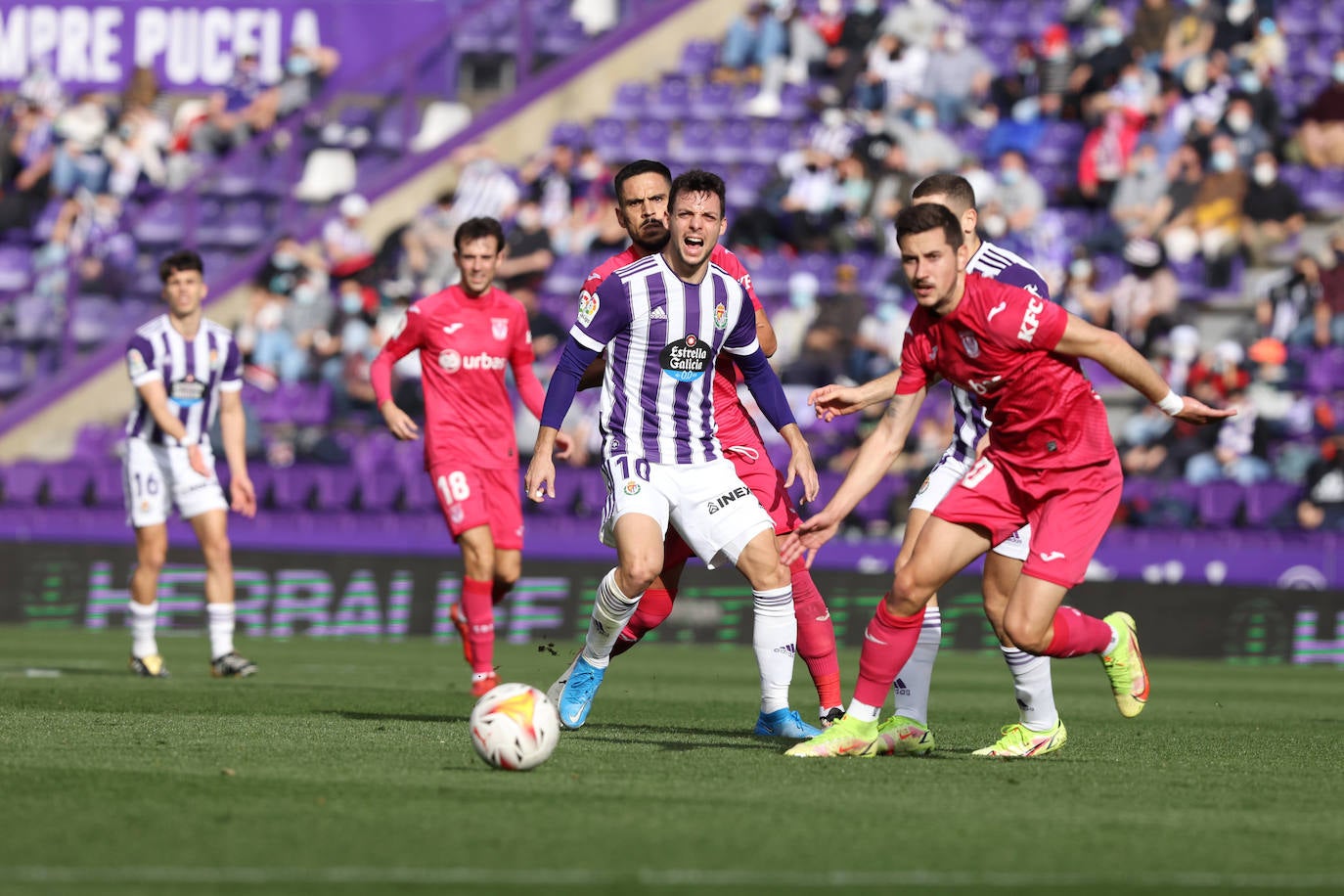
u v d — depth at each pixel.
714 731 25.17
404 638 57.00
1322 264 67.88
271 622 57.75
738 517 23.16
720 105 80.06
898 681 22.31
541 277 71.25
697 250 22.25
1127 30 78.00
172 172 88.12
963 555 20.52
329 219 77.69
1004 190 68.56
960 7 79.62
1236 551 56.22
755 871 12.82
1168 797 17.70
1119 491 20.48
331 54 91.06
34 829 14.12
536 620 56.38
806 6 81.56
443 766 19.02
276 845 13.53
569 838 14.08
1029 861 13.48
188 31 93.88
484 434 30.47
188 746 20.95
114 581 58.50
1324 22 77.81
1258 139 71.25
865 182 71.56
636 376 22.67
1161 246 68.19
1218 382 61.31
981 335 19.44
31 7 94.56
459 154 78.06
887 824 15.22
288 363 70.81
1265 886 12.68
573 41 82.88
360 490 66.62
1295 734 27.38
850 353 64.94
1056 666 51.28
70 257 75.69
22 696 29.66
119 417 74.00
